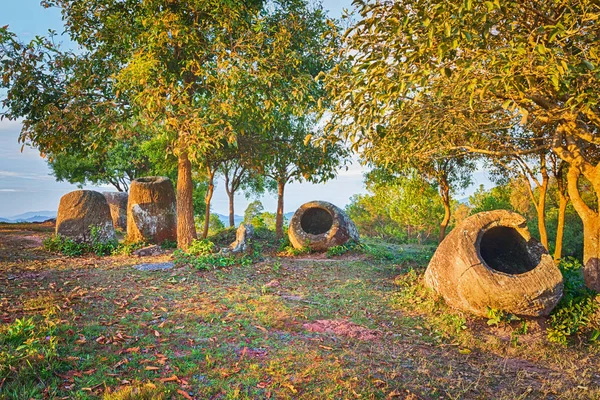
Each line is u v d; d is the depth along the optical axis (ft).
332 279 32.91
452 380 14.70
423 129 27.71
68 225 45.57
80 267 34.27
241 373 13.89
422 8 16.66
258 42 40.55
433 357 17.35
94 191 48.39
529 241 23.88
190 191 47.19
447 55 19.12
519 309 20.95
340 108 22.47
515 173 51.52
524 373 16.12
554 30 15.11
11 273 30.32
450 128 29.94
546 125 36.42
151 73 37.27
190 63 39.40
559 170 43.24
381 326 21.16
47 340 15.01
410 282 29.48
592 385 15.40
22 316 18.25
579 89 18.86
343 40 21.18
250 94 40.06
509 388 14.71
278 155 56.24
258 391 12.73
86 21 44.50
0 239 51.70
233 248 40.63
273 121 45.83
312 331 19.24
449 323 21.72
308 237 49.90
